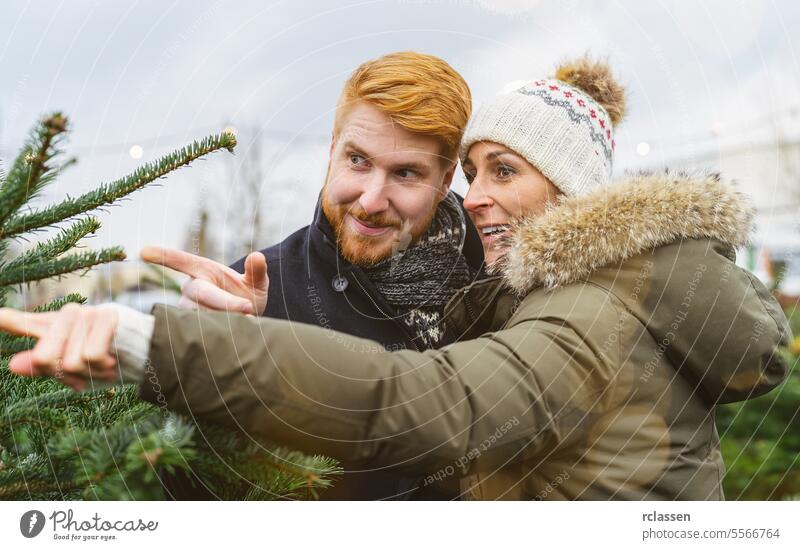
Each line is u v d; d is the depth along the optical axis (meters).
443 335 1.04
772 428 2.11
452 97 1.00
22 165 0.58
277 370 0.64
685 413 0.88
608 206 0.86
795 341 1.70
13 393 0.72
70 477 0.63
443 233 1.06
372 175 1.01
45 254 0.71
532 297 0.88
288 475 0.65
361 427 0.67
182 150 0.70
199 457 0.62
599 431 0.84
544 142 0.97
